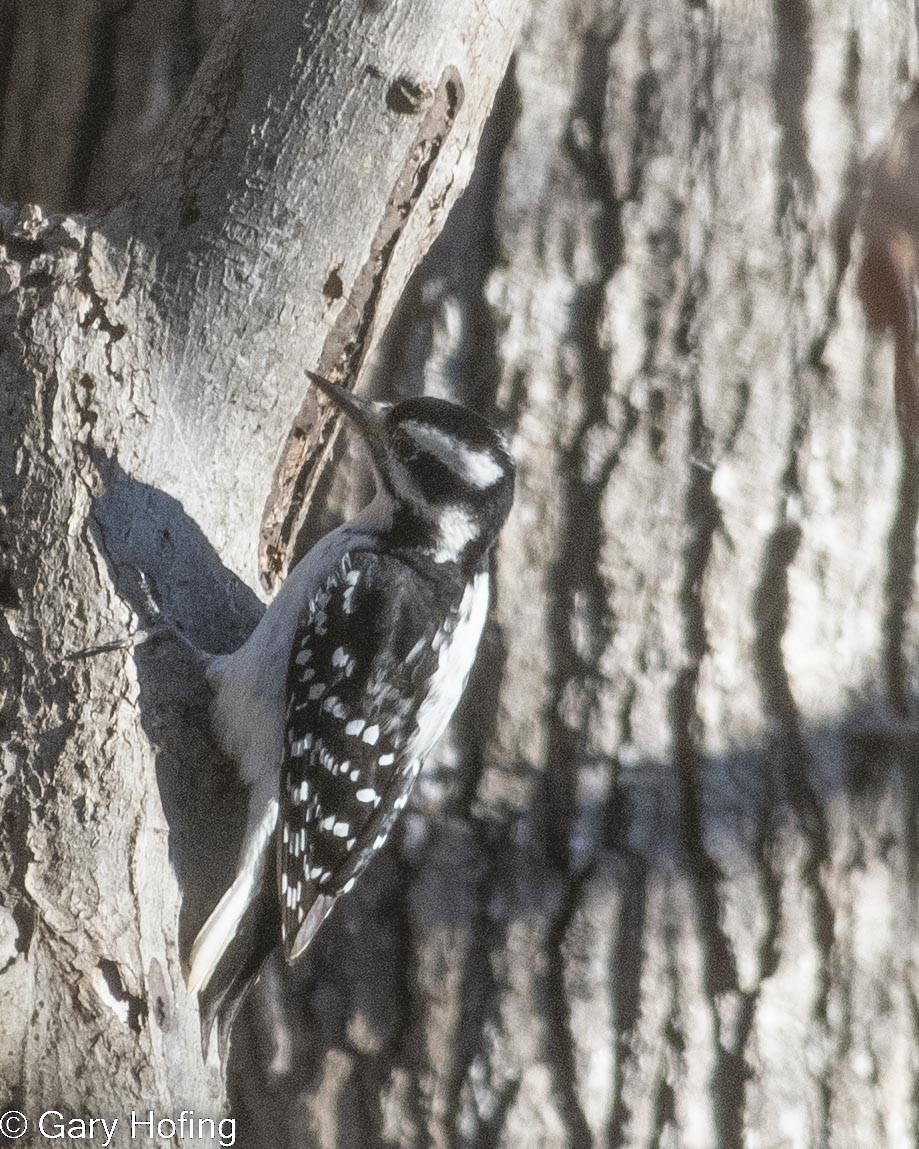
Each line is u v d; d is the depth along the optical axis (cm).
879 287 665
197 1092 855
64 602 859
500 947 1028
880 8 1042
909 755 1040
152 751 865
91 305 881
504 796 1035
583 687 1030
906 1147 1041
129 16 1084
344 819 950
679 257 1036
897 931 1040
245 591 936
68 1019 823
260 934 949
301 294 900
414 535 971
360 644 940
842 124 1038
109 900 838
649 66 1040
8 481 867
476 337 1045
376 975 1044
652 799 1028
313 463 983
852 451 1040
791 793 1033
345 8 874
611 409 1033
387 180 891
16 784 842
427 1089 1031
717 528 1028
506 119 1042
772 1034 1021
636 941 1024
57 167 1101
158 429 894
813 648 1034
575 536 1034
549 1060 1023
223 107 895
